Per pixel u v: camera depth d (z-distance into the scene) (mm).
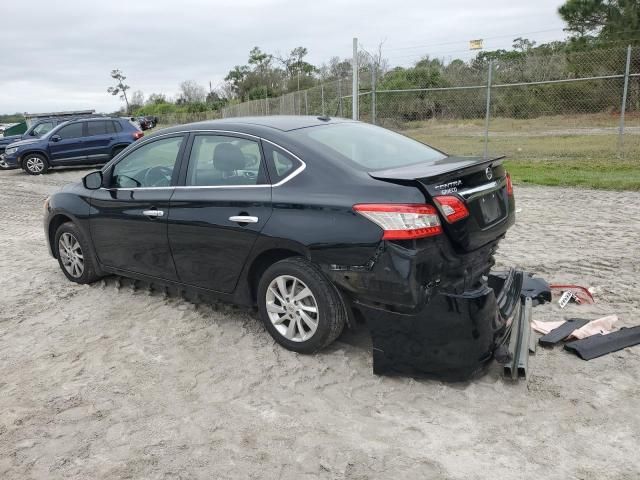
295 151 3908
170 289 5406
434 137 19891
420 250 3309
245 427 3158
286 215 3779
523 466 2744
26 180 15734
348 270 3504
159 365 3926
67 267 5770
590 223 7430
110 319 4773
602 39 26156
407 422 3143
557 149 16016
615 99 21047
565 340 3963
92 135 17453
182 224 4398
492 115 21891
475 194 3613
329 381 3607
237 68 69812
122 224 4930
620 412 3141
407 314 3412
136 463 2891
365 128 4629
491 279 4152
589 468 2711
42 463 2930
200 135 4492
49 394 3598
